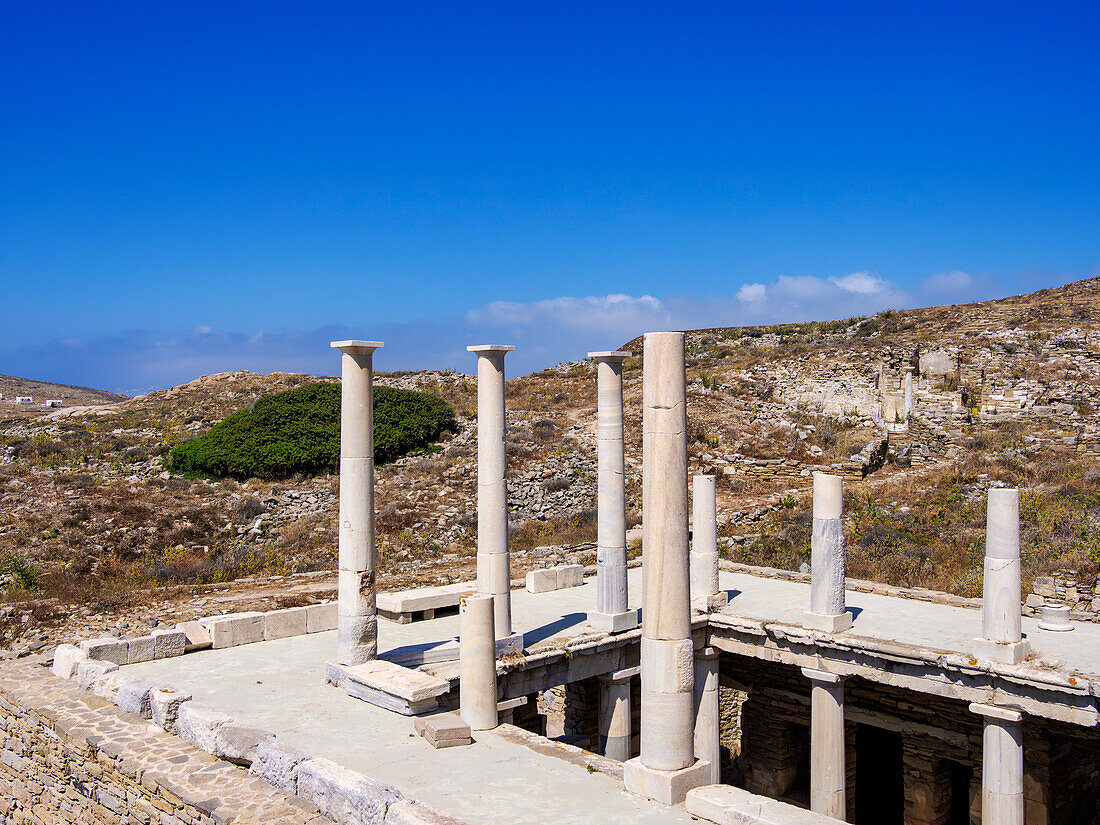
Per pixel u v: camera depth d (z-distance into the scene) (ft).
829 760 52.24
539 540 105.19
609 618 55.11
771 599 64.49
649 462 34.06
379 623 60.59
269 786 34.35
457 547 100.78
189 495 119.34
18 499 111.55
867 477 123.54
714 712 58.34
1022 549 78.33
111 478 128.16
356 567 47.26
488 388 51.67
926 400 150.20
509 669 48.01
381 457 139.44
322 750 38.52
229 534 104.01
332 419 137.90
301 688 47.16
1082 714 42.19
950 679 47.24
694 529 60.90
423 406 149.79
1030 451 119.65
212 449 130.82
